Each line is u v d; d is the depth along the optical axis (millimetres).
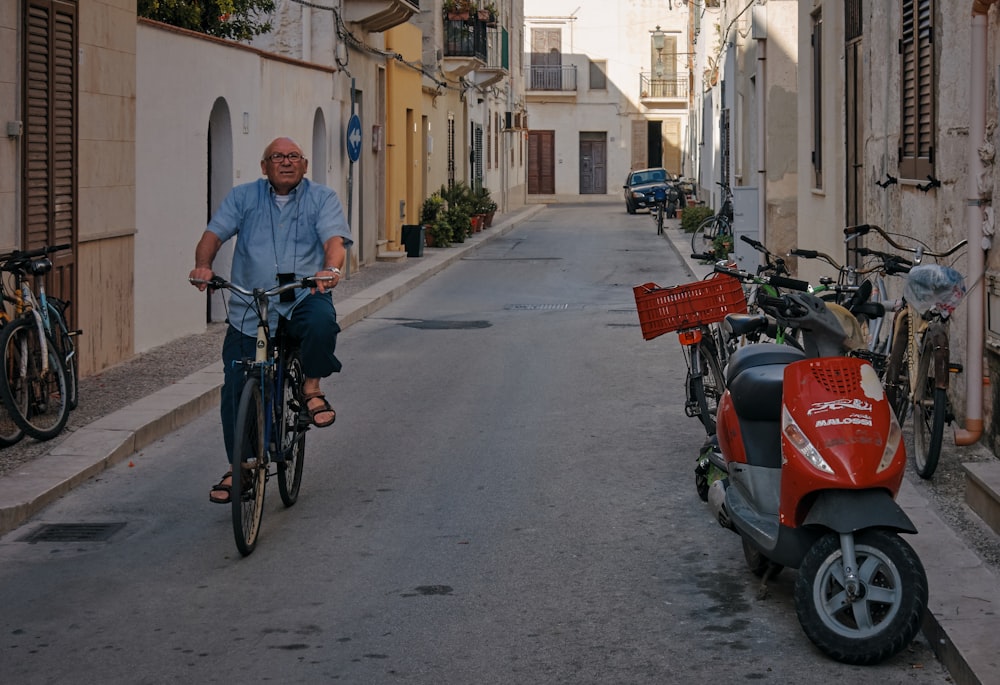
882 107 11570
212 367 12125
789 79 20828
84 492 7996
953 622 5152
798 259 18531
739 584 6125
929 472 7637
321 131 21266
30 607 5902
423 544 6855
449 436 9602
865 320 8219
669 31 64750
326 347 7109
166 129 13734
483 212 36188
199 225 14961
